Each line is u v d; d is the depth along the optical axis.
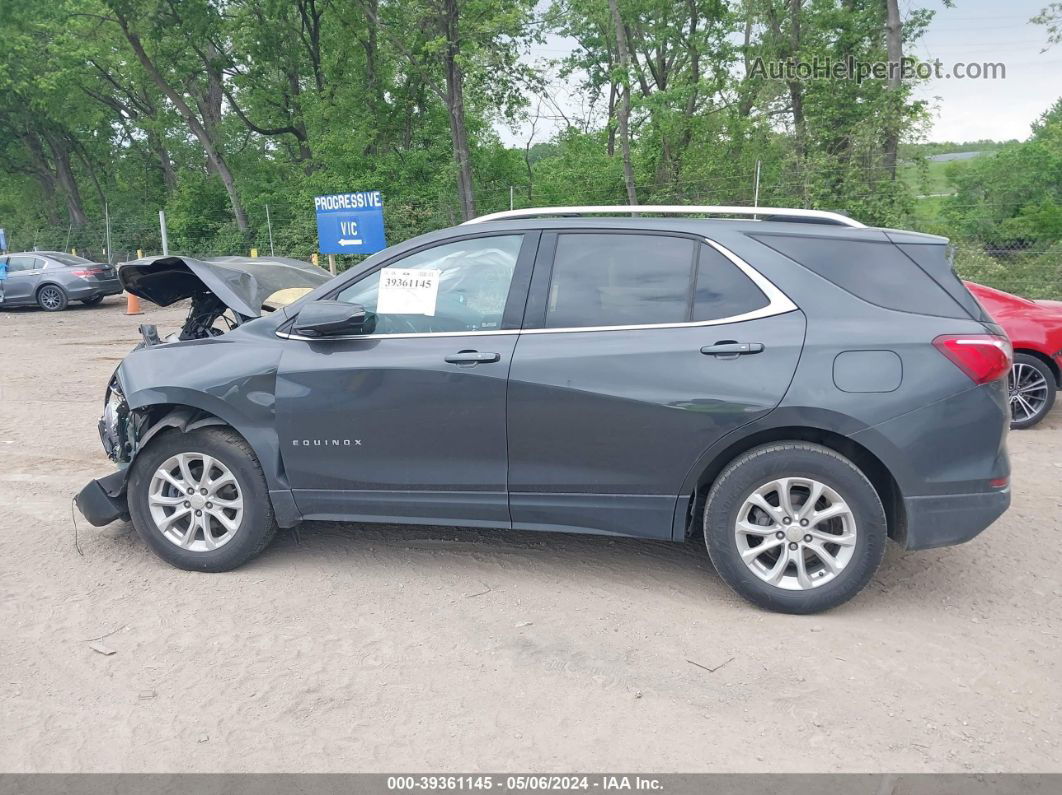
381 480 4.12
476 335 4.00
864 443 3.61
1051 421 7.59
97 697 3.22
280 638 3.67
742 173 24.00
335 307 4.02
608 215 4.20
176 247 32.19
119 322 17.58
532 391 3.87
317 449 4.15
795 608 3.78
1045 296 14.09
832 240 3.85
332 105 28.61
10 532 4.98
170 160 40.47
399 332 4.12
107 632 3.73
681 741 2.92
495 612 3.90
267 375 4.16
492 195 27.61
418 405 4.00
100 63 32.59
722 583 4.20
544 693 3.23
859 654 3.48
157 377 4.28
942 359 3.60
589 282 3.97
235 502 4.28
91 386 9.98
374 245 17.12
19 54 32.50
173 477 4.38
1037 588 4.10
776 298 3.77
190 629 3.76
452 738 2.95
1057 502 5.34
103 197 43.75
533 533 4.88
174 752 2.88
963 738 2.92
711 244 3.89
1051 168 30.69
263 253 28.05
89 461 6.60
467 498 4.07
